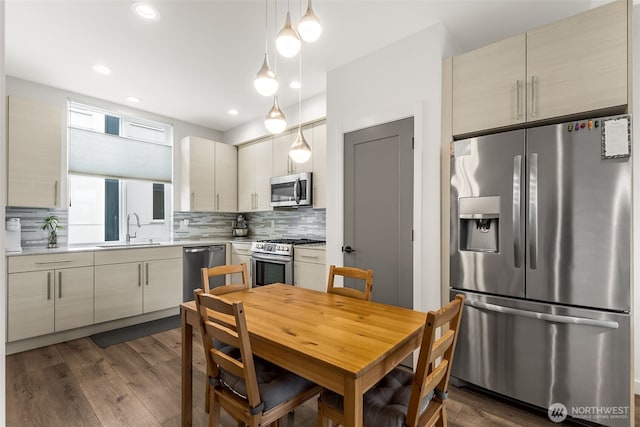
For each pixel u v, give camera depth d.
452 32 2.43
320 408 1.38
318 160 3.60
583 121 1.74
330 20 2.26
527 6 2.13
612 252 1.67
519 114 1.98
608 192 1.67
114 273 3.26
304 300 1.90
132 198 4.02
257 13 2.16
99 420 1.83
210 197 4.46
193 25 2.28
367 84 2.74
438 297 2.31
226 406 1.43
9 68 2.90
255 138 4.41
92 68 2.92
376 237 2.70
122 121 3.94
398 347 1.26
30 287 2.74
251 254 4.02
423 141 2.39
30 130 2.94
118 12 2.13
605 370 1.69
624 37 1.67
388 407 1.27
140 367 2.46
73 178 3.54
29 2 2.01
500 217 2.00
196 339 3.06
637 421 1.81
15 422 1.80
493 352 2.03
